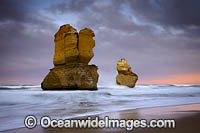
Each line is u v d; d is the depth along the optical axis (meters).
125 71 46.22
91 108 12.02
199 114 9.38
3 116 8.75
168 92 31.23
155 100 18.06
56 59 29.47
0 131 6.08
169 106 13.22
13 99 15.00
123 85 45.25
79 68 27.22
